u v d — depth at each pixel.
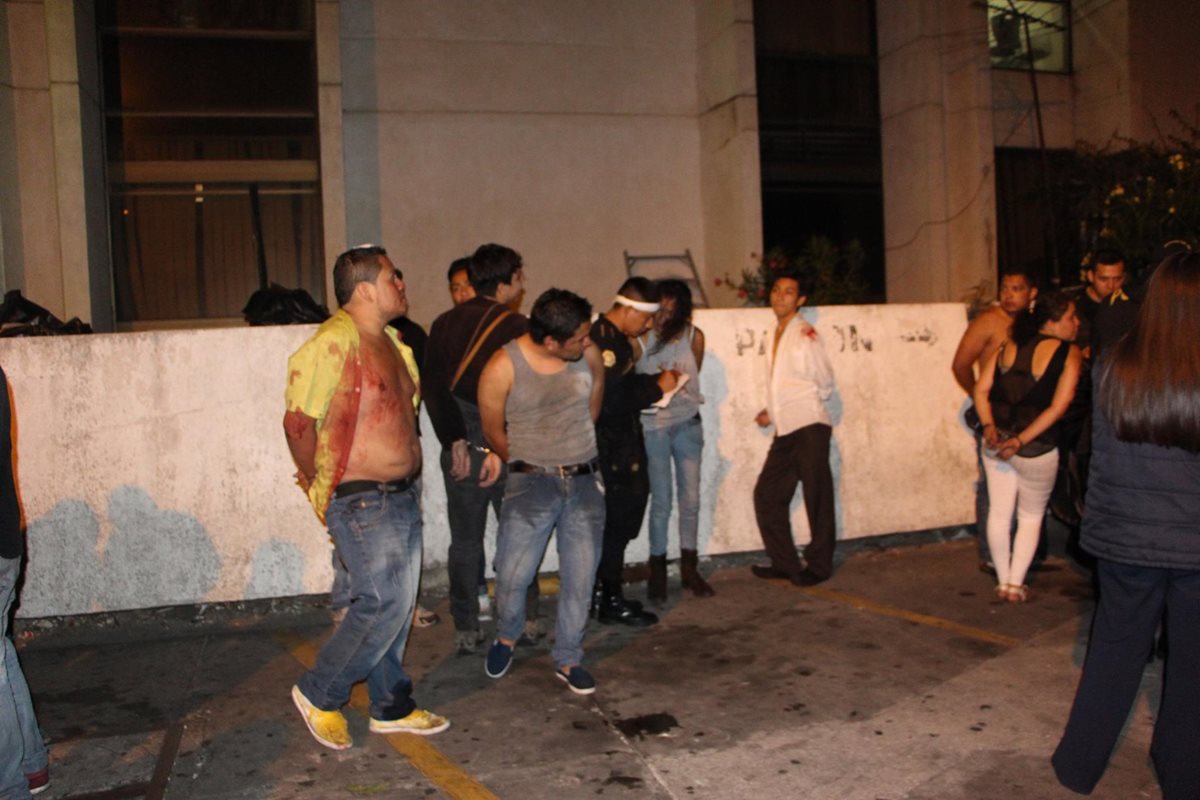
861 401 6.64
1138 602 3.14
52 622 5.25
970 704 4.07
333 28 9.63
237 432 5.39
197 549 5.38
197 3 10.20
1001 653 4.66
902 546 6.80
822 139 12.52
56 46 8.70
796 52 12.36
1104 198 9.93
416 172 10.75
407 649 4.95
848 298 10.30
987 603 5.47
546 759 3.66
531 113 11.09
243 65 10.35
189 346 5.32
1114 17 12.59
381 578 3.55
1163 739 3.12
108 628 5.29
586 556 4.29
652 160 11.52
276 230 10.50
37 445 5.16
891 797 3.33
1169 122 12.72
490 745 3.79
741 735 3.83
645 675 4.49
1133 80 12.52
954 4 11.83
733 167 10.93
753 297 10.23
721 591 5.82
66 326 6.14
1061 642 4.79
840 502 6.61
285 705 4.25
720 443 6.25
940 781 3.43
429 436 5.66
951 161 12.00
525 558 4.29
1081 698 3.27
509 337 4.57
